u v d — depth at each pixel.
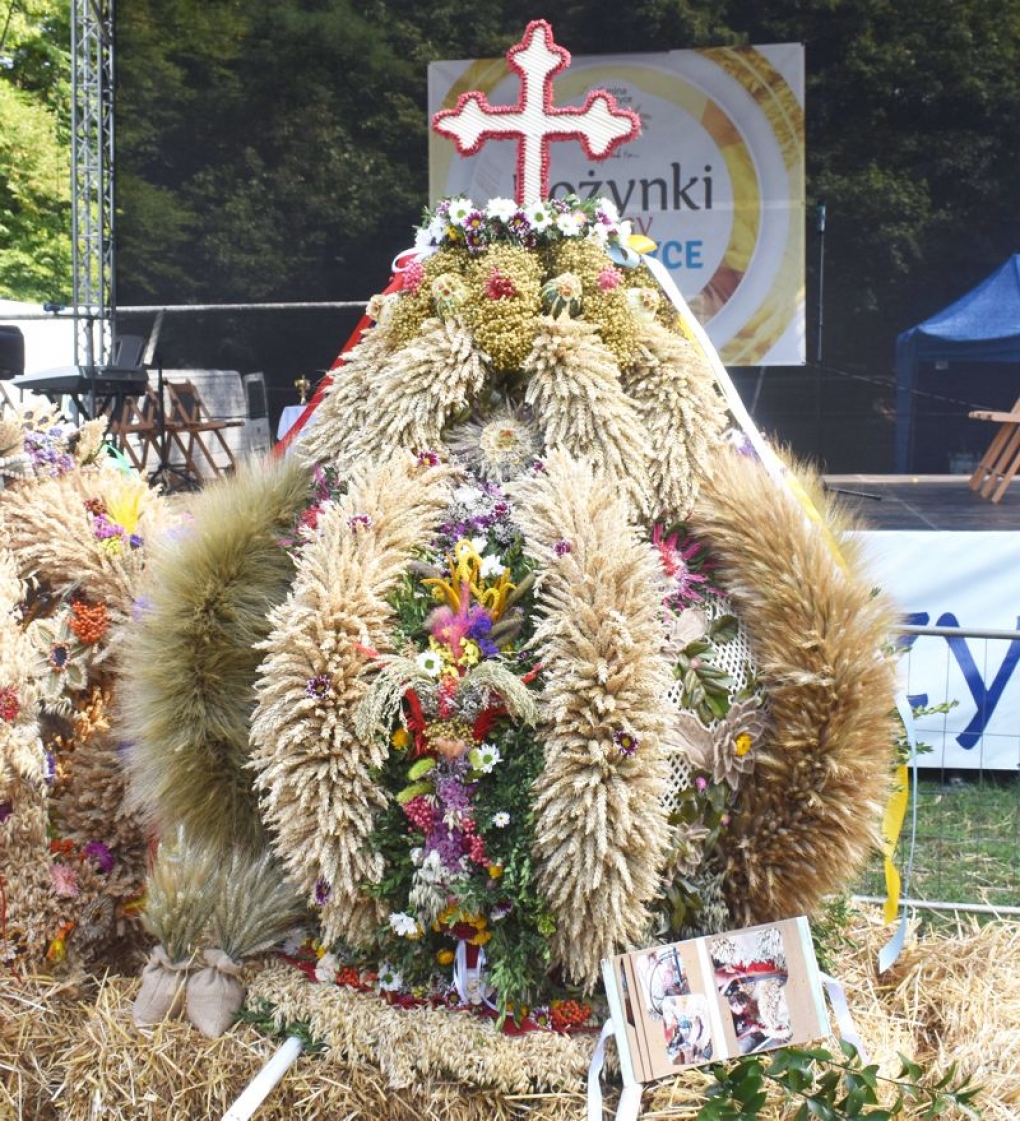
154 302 9.80
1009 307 8.69
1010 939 3.82
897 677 2.97
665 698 2.79
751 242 8.97
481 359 2.95
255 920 2.96
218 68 9.42
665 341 3.00
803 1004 2.68
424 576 2.81
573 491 2.77
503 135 3.17
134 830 3.37
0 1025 3.08
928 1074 3.10
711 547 2.96
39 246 20.22
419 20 9.23
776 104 8.79
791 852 2.81
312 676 2.66
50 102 20.92
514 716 2.66
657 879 2.66
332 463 3.09
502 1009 2.75
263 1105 2.80
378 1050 2.78
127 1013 3.03
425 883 2.69
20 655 3.19
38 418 3.56
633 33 8.91
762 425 9.07
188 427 9.81
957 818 6.12
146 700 2.93
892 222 8.80
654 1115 2.68
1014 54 8.49
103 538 3.33
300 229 9.62
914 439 8.92
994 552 6.81
